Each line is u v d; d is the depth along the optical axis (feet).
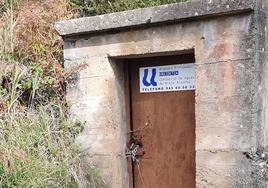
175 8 11.04
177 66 12.10
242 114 10.35
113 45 12.39
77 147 12.87
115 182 12.47
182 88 12.03
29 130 12.59
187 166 12.00
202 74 10.94
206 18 10.82
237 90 10.43
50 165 12.00
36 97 13.50
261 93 10.38
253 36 10.19
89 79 12.86
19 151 11.66
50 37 14.34
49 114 13.28
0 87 13.05
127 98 13.04
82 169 12.54
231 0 10.24
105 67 12.57
